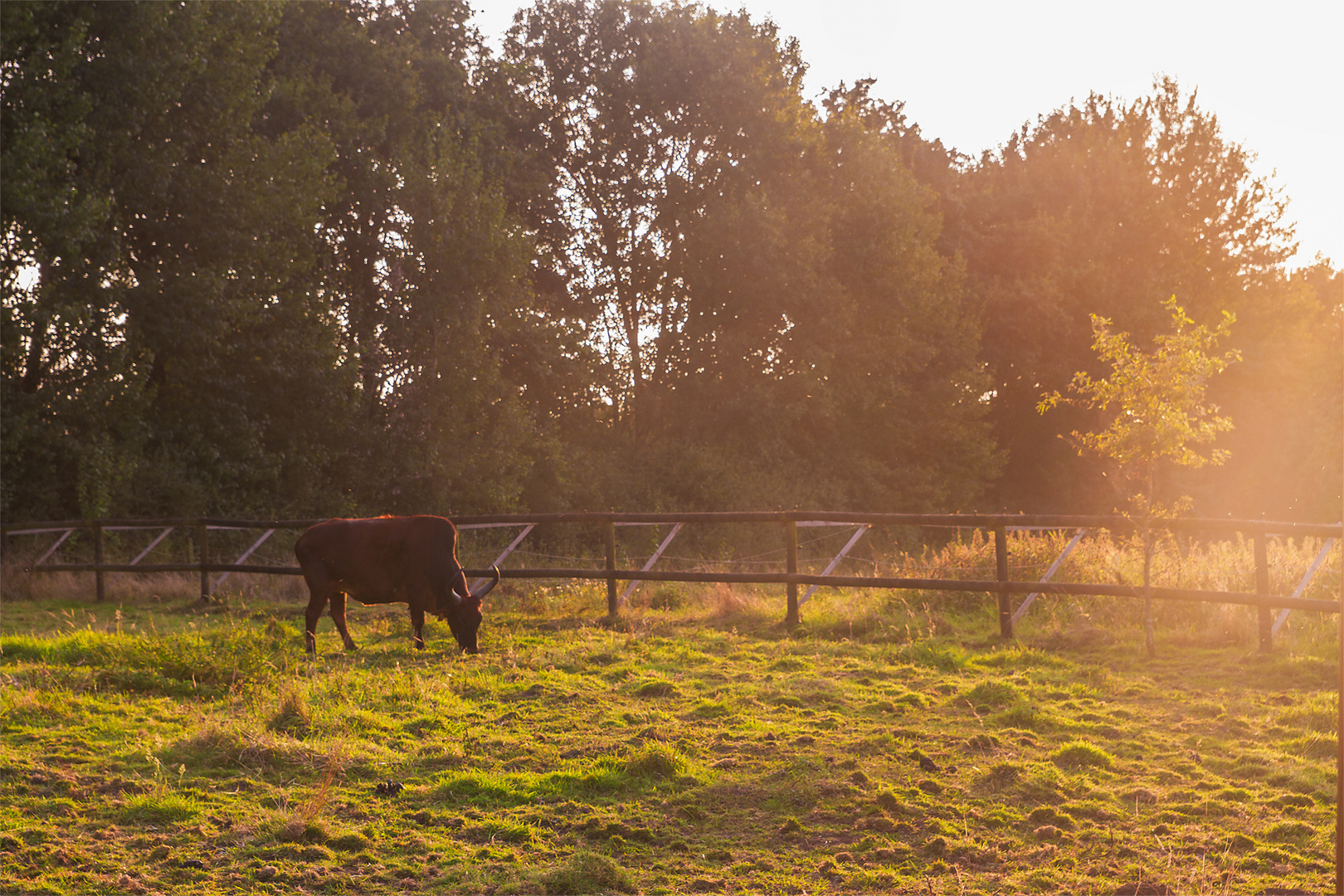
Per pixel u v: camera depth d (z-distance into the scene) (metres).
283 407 24.16
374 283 28.55
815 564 22.09
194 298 21.31
